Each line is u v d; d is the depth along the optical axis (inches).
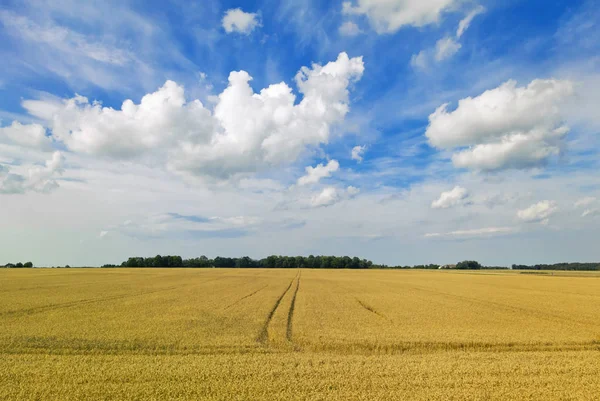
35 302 1355.8
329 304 1429.6
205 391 474.9
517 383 520.7
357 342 782.5
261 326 935.0
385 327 956.0
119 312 1144.2
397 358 662.5
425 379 534.9
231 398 454.9
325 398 460.1
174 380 514.9
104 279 2802.7
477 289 2271.2
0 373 534.3
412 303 1503.4
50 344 727.7
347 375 547.5
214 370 561.6
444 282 2942.9
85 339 765.9
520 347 779.4
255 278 3144.7
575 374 565.0
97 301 1421.0
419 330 919.0
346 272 4950.8
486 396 470.9
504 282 3016.7
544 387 505.0
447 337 837.8
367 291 2043.6
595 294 1971.0
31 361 608.4
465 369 583.2
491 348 775.7
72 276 3166.8
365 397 464.8
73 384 492.7
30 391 466.0
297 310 1255.5
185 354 684.7
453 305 1445.6
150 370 557.0
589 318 1148.5
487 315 1187.9
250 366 587.2
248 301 1459.2
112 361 614.2
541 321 1082.7
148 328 887.1
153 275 3440.0
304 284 2522.1
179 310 1193.4
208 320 1008.9
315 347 762.2
